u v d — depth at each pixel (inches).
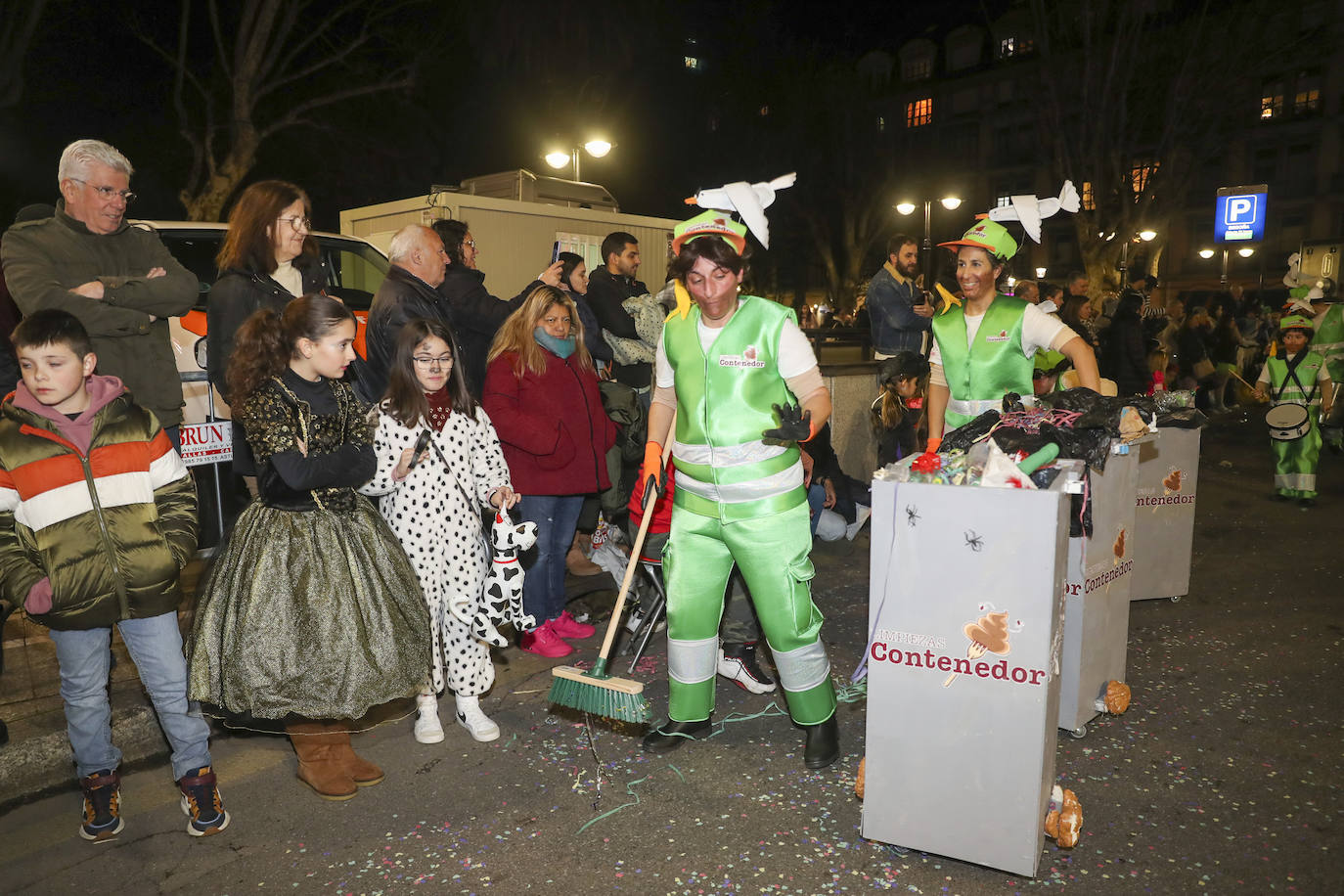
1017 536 95.0
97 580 103.2
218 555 113.7
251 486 203.3
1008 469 96.6
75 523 102.3
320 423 112.0
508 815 117.3
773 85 1291.8
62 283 132.0
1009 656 97.1
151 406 144.0
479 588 137.2
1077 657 135.2
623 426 192.4
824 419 120.5
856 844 110.1
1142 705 150.2
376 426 129.0
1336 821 114.6
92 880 103.7
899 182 1519.4
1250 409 603.8
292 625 109.0
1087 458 116.4
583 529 196.2
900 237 246.7
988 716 99.2
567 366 167.5
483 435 139.4
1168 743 136.3
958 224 1763.0
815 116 1327.5
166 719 110.6
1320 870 104.0
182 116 629.6
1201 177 1662.2
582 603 196.4
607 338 215.9
